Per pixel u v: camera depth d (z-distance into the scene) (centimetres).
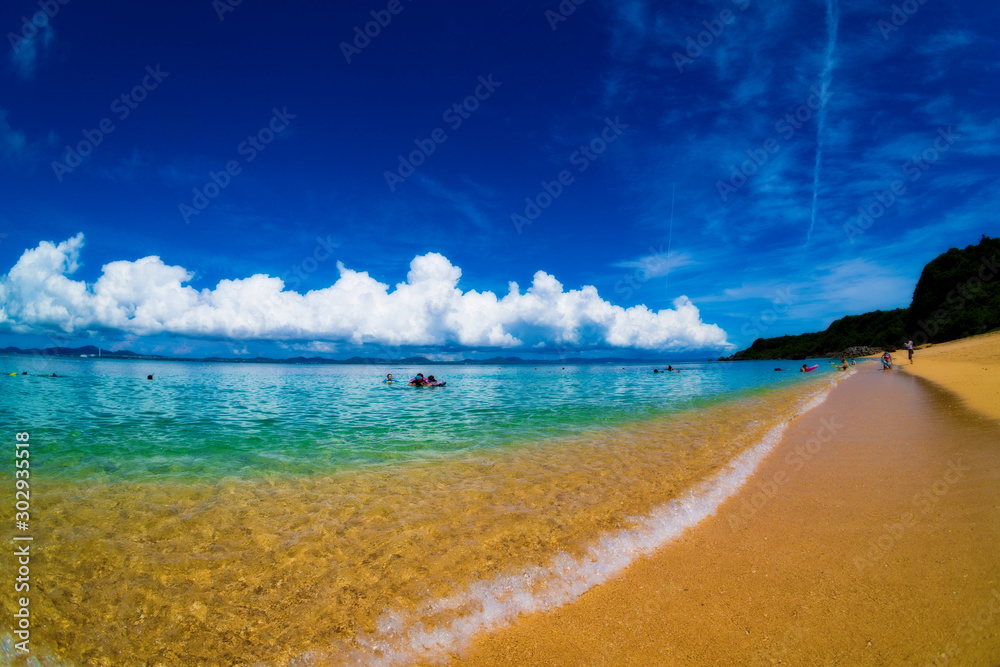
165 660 410
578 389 3666
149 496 845
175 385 4019
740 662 385
